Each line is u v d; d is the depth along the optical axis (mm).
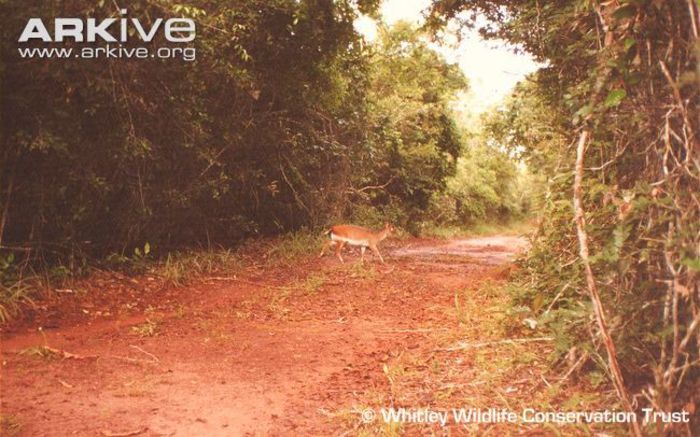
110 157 7094
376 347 5086
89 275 7188
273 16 8914
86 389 3898
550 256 4418
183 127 8039
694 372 2752
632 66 2893
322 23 9445
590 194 3320
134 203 7930
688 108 2693
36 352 4586
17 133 5984
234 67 8047
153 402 3713
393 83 18688
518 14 6312
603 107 2797
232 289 7539
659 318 3004
